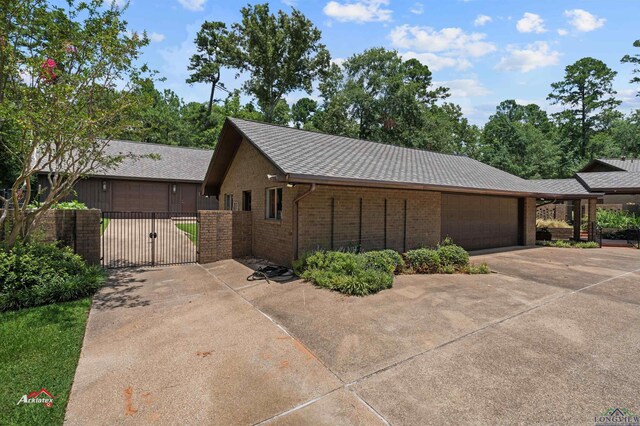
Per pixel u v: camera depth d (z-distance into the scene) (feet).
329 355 12.27
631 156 108.68
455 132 120.37
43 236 23.49
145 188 60.80
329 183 23.73
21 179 19.30
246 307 17.71
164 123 102.89
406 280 23.06
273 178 22.75
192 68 118.01
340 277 20.94
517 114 172.65
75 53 19.97
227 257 31.17
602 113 130.82
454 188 31.17
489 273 25.86
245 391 10.09
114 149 64.03
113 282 22.85
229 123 33.35
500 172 49.34
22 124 17.38
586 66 132.36
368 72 100.12
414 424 8.60
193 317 16.29
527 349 12.67
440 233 36.09
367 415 8.97
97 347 12.97
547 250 40.37
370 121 99.50
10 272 17.51
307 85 103.60
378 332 14.21
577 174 63.10
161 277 24.48
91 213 25.48
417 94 117.80
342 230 28.30
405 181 27.89
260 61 94.89
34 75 18.52
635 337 13.79
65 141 19.76
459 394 9.84
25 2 18.51
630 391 9.96
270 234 29.30
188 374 11.02
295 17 95.25
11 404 9.35
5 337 13.38
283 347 12.95
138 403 9.49
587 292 20.51
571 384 10.33
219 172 41.65
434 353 12.35
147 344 13.26
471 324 15.10
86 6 20.57
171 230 45.01
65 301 18.11
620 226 55.06
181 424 8.64
